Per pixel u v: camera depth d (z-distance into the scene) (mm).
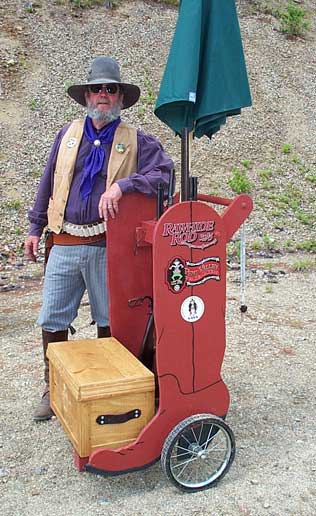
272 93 15500
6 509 3264
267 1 19438
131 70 14461
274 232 10617
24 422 4195
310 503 3307
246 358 5316
